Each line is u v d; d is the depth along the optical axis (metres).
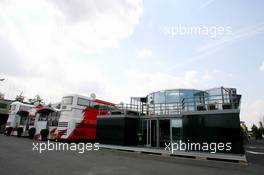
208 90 17.16
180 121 17.11
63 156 11.73
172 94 20.92
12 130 28.69
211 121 13.85
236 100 14.40
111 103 27.27
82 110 22.62
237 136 12.67
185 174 7.82
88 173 7.45
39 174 6.91
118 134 18.61
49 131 23.09
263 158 14.12
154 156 13.59
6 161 9.07
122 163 10.05
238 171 8.70
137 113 20.84
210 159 12.34
